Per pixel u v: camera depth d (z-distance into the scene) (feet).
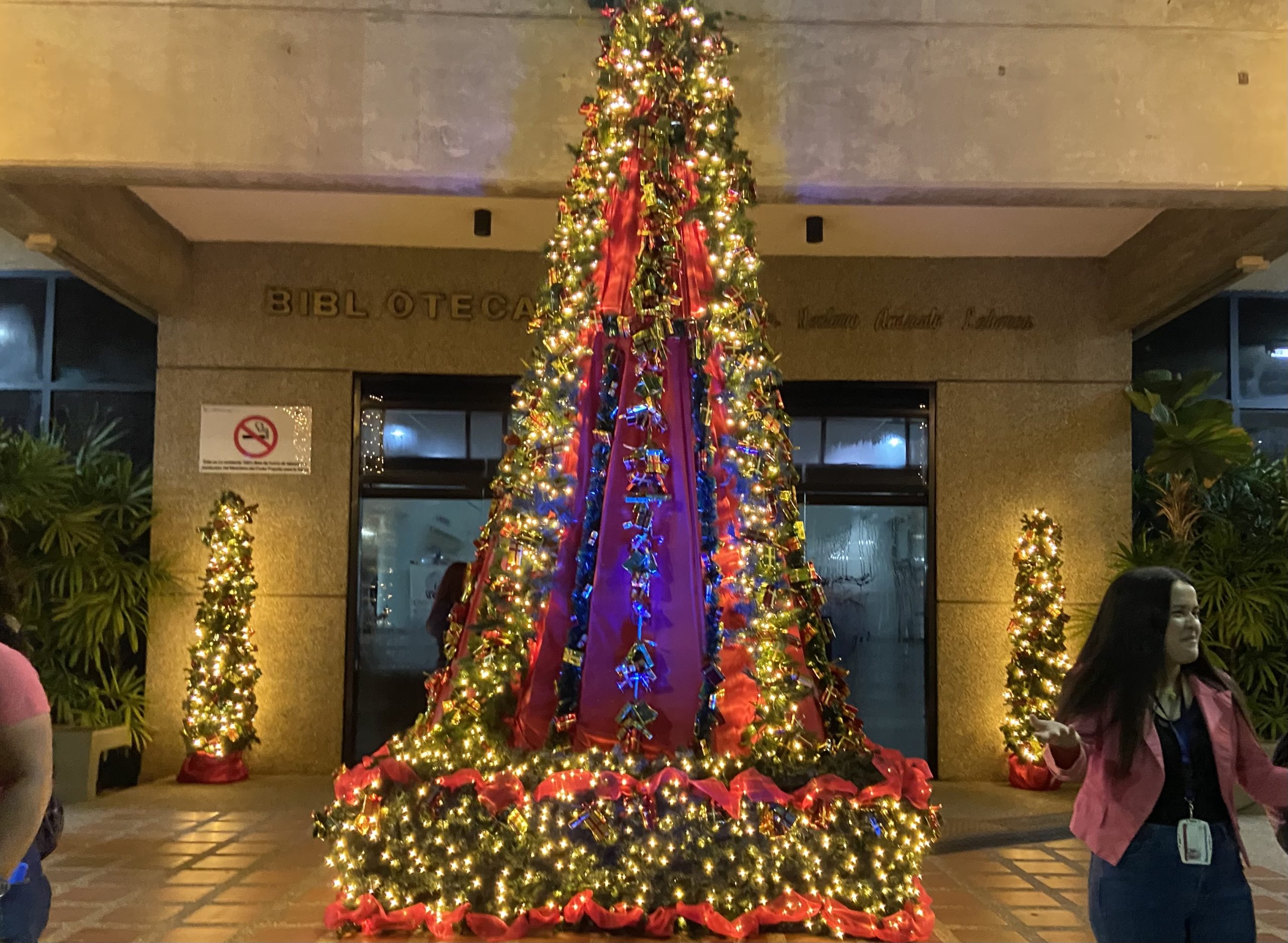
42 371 29.73
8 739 7.37
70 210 21.49
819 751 14.83
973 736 27.55
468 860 13.94
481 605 15.66
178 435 27.50
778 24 19.26
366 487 27.96
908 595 28.45
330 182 19.13
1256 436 31.04
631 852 13.92
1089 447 28.25
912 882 14.55
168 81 18.88
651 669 14.78
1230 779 9.12
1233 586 24.70
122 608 25.07
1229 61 19.51
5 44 18.85
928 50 19.31
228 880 16.78
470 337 28.09
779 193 19.27
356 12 19.04
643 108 15.87
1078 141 19.30
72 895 15.93
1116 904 8.98
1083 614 27.53
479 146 18.99
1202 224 23.44
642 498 14.90
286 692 27.12
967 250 28.14
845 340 28.43
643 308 15.24
